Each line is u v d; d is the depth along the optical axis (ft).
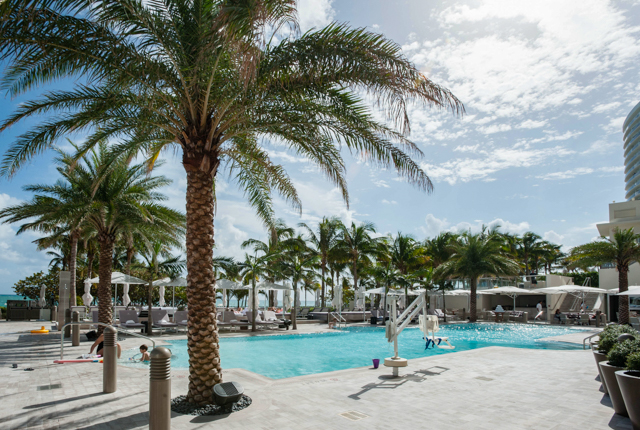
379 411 19.27
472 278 100.48
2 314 94.38
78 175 48.83
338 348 52.75
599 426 17.03
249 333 66.08
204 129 22.50
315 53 19.71
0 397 22.27
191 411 19.35
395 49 19.75
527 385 24.70
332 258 123.85
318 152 27.55
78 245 99.14
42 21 18.47
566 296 127.24
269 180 34.09
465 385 24.67
